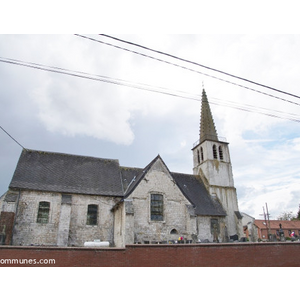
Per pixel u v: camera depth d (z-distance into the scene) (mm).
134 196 25219
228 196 35812
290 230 60406
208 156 37438
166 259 14625
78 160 30516
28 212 23672
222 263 15500
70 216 24922
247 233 58344
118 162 32844
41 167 27250
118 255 13984
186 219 26328
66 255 13258
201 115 41906
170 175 27609
